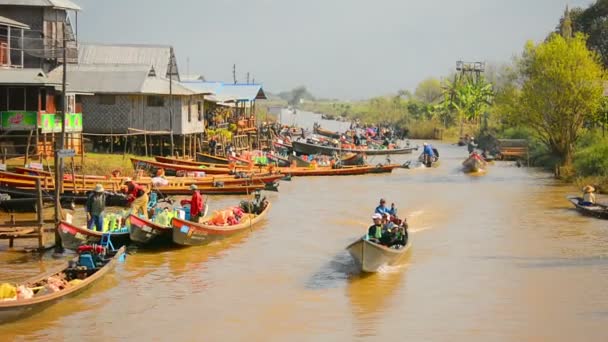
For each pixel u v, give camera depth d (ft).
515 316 88.53
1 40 194.49
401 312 89.86
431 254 118.42
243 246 122.93
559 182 208.33
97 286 97.45
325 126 538.47
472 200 174.19
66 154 113.39
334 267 110.01
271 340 80.59
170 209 137.18
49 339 79.66
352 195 182.09
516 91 238.89
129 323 85.15
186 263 111.24
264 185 178.09
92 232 110.22
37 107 169.68
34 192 139.44
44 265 106.11
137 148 214.90
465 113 416.46
